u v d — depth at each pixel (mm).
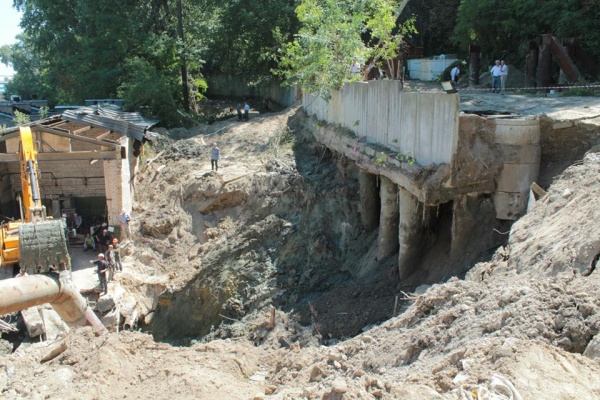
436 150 12906
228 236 21094
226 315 18562
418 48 34406
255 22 31953
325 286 17891
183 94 33375
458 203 12852
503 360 5859
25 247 11594
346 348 9203
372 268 16453
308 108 26031
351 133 18703
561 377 5637
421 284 13820
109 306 17578
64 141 21438
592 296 6672
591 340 6180
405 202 14250
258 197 21672
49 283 11320
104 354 8000
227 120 31047
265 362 9172
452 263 12945
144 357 8516
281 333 15516
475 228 12875
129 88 29703
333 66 20031
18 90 57562
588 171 10648
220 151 26047
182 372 7719
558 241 8820
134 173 24312
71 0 34438
